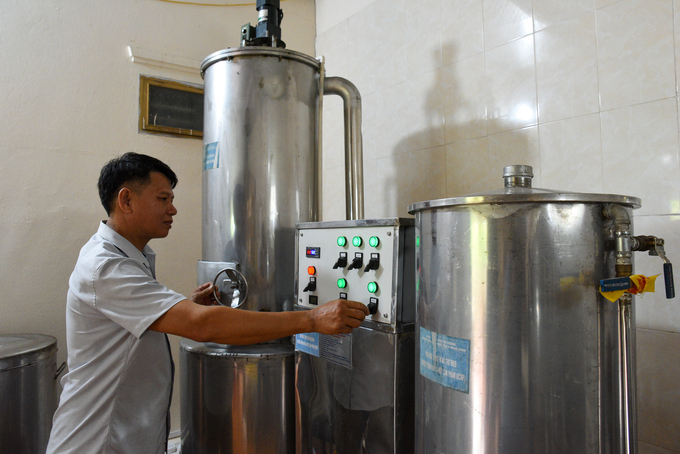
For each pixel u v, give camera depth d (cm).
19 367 146
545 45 137
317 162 154
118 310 95
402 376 101
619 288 73
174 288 210
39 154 182
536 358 73
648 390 113
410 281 105
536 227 73
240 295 137
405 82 185
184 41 215
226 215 141
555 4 134
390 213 190
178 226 212
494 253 76
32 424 151
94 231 192
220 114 143
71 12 189
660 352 111
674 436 108
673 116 110
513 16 146
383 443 102
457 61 164
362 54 209
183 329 91
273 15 155
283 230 142
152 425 105
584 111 127
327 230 122
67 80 188
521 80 143
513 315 74
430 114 174
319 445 119
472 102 158
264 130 140
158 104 208
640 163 116
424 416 88
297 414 127
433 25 174
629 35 118
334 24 229
